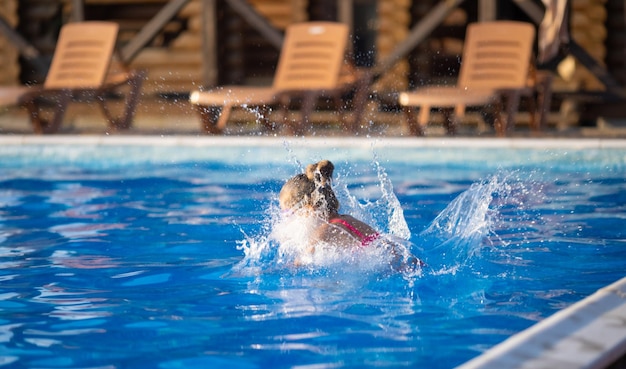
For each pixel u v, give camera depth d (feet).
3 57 59.98
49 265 20.63
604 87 54.60
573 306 12.01
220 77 57.26
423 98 43.39
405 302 16.61
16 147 41.68
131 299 17.38
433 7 57.31
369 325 15.14
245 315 15.96
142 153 40.96
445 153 38.50
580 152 37.35
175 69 59.57
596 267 19.52
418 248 21.04
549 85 47.60
